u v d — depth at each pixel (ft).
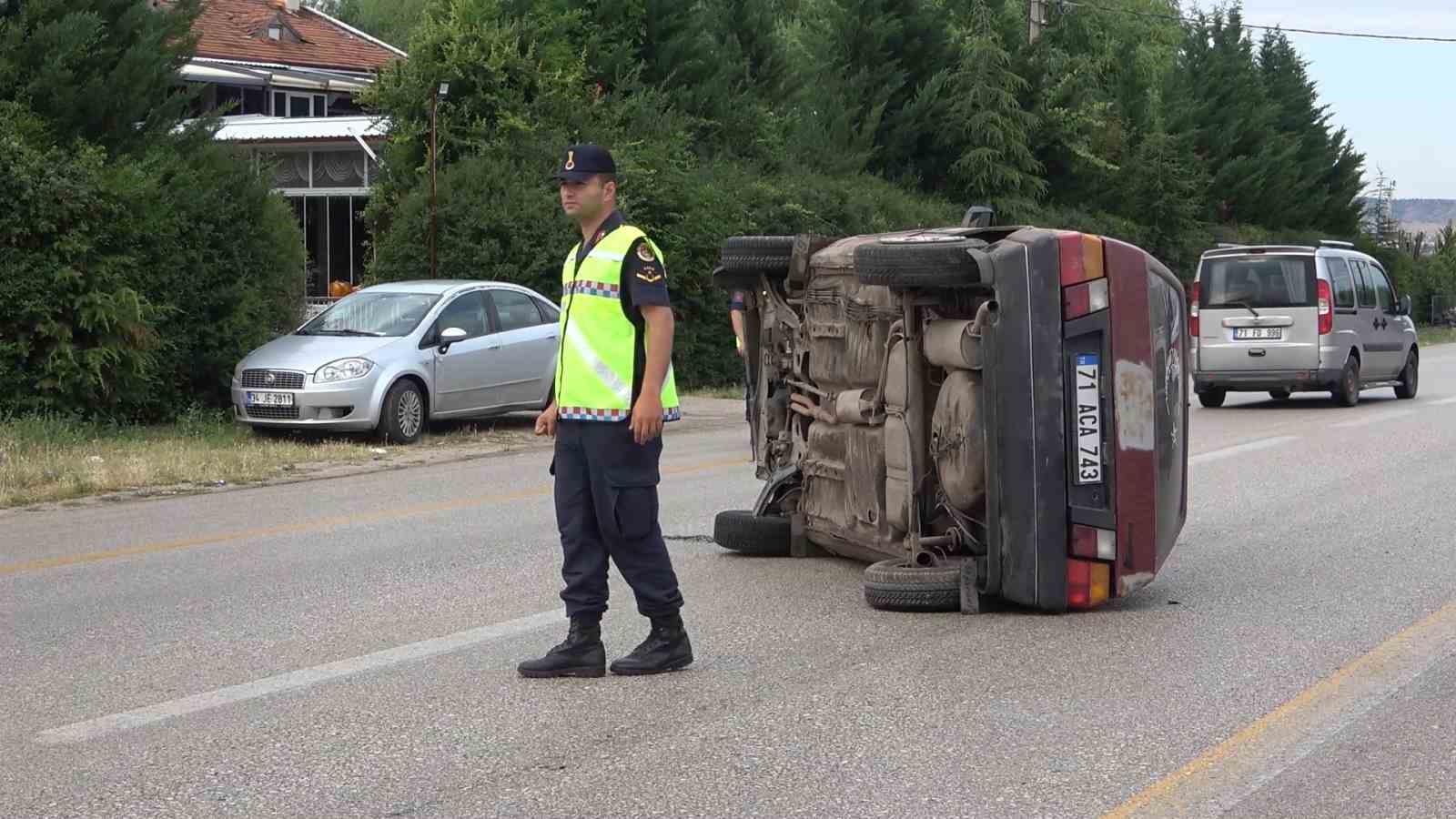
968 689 20.36
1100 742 18.06
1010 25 122.11
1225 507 36.70
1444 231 201.98
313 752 17.70
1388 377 72.02
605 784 16.55
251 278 58.54
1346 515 35.40
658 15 91.91
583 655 21.01
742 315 36.19
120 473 42.14
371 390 50.80
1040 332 23.75
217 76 123.95
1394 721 18.99
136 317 52.39
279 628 24.11
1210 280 68.54
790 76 105.09
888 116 113.39
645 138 79.51
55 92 53.83
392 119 74.59
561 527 20.90
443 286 55.52
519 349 56.08
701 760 17.35
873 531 26.81
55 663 21.94
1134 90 145.48
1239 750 17.79
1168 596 26.45
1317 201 176.55
